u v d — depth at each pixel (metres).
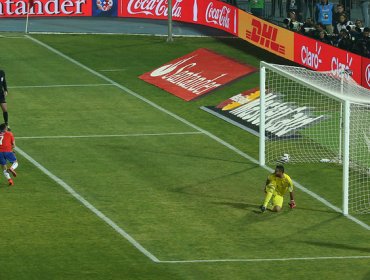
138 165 68.12
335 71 75.88
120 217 58.38
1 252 52.38
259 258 52.47
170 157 70.12
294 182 65.44
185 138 74.75
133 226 56.97
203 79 90.50
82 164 68.00
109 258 51.94
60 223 57.03
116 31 108.75
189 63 95.69
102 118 79.44
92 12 114.19
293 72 73.50
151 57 98.44
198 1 109.44
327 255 53.06
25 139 73.50
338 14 98.81
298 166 68.75
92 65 95.88
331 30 100.25
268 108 80.56
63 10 113.94
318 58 89.31
